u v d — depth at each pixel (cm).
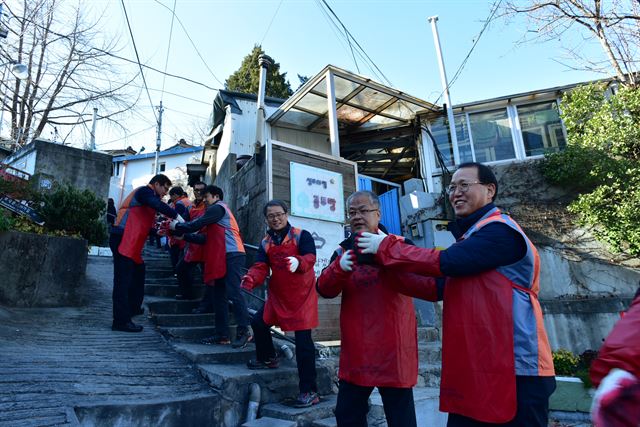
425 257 181
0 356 314
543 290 852
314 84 746
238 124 1013
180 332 433
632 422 104
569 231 873
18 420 225
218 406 306
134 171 2545
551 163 890
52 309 505
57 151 1006
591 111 900
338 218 639
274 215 347
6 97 1320
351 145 984
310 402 326
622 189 810
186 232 426
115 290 445
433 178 958
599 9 848
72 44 1372
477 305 173
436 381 470
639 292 126
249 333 409
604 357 115
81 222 645
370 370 221
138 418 266
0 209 525
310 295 342
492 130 1006
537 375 162
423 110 919
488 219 186
